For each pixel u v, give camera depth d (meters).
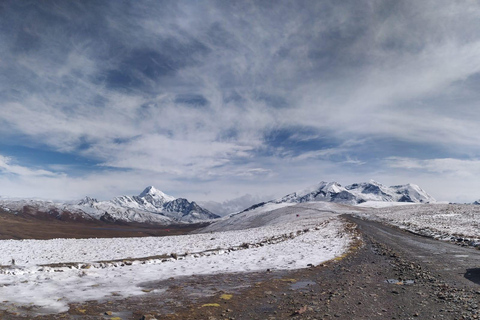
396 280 10.69
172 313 7.31
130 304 8.11
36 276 11.73
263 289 9.81
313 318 6.77
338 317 6.80
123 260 16.81
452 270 12.05
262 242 26.58
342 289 9.51
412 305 7.57
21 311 7.35
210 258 17.62
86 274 12.45
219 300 8.52
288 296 8.88
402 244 22.22
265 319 6.83
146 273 12.91
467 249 18.88
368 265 13.88
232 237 34.06
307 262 15.22
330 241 25.08
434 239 26.00
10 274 12.24
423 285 9.71
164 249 22.92
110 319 6.84
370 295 8.70
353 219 64.06
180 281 11.25
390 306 7.57
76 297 8.81
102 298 8.73
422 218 53.66
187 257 18.16
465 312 6.78
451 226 36.34
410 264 13.64
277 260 16.25
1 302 8.12
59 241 31.98
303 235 32.34
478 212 58.56
